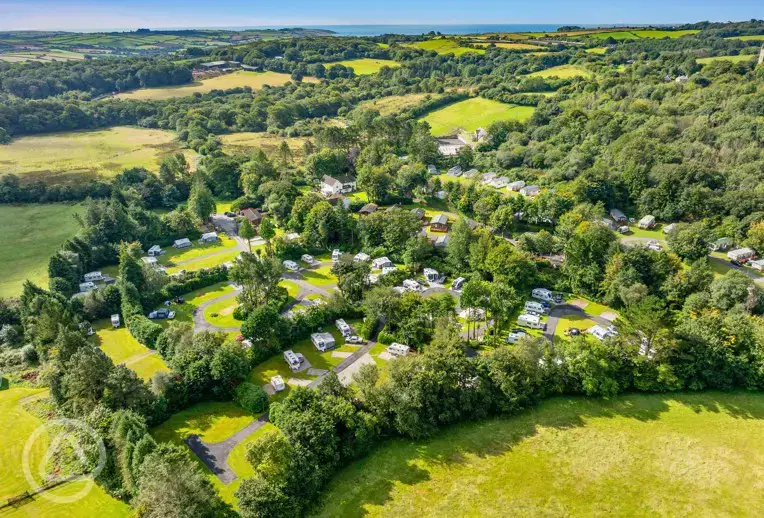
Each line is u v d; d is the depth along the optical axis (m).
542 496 58.03
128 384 63.88
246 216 149.88
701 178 142.12
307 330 91.00
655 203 143.50
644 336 77.38
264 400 70.25
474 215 146.75
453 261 115.31
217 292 108.88
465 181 180.25
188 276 110.88
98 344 88.50
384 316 95.06
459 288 107.62
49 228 135.38
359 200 158.62
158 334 86.56
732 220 128.25
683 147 157.62
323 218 129.38
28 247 124.12
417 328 85.38
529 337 75.81
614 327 91.56
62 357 69.44
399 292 96.12
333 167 181.62
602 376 74.06
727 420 70.50
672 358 77.25
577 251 107.75
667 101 191.12
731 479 60.88
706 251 117.50
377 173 158.38
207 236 138.12
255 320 82.06
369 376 68.44
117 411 60.25
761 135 151.75
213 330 92.38
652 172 148.12
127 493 53.75
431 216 149.62
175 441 63.84
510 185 170.75
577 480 60.50
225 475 58.38
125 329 94.00
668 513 56.25
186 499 46.38
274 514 50.75
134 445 53.03
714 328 77.81
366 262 115.88
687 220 140.12
